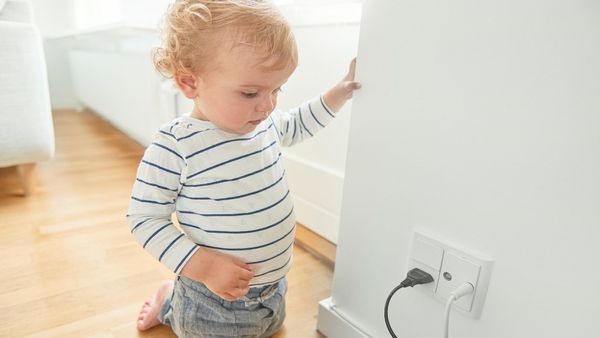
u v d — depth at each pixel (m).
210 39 0.47
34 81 1.11
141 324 0.67
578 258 0.39
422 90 0.49
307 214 1.03
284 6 0.99
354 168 0.60
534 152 0.40
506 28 0.40
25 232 0.99
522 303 0.44
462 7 0.44
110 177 1.44
